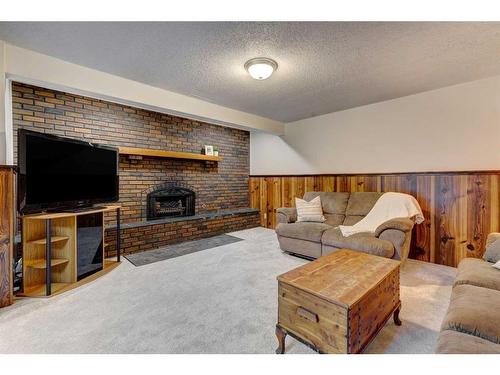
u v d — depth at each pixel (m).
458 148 3.00
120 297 2.15
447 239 3.03
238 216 4.97
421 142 3.28
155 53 2.22
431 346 1.51
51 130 3.09
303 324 1.38
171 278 2.57
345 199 3.62
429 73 2.65
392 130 3.54
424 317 1.83
